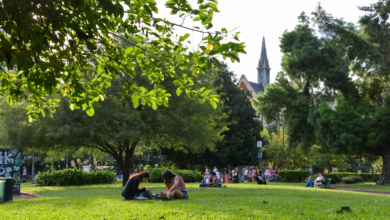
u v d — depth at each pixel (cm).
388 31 3322
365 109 3114
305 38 3441
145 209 816
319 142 3534
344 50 3400
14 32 532
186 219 678
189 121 2414
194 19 489
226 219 680
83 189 2136
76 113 2198
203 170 5647
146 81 2214
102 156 3619
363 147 2922
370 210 890
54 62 549
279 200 1131
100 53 591
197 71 585
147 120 2317
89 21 520
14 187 1892
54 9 487
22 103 2270
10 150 1905
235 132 5369
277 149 6069
